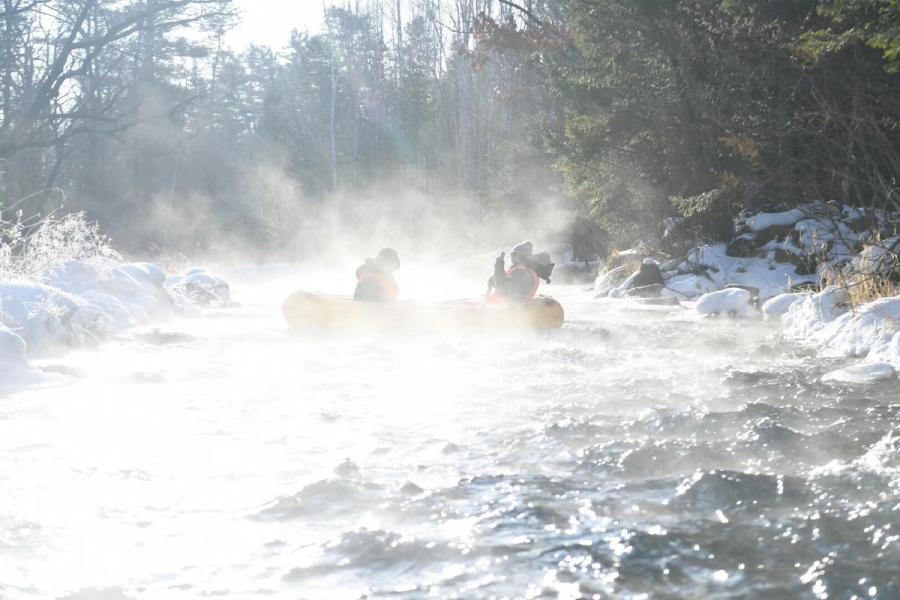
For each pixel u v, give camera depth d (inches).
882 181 530.0
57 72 1408.7
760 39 591.8
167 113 1605.6
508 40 1021.2
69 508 132.6
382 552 111.2
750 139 587.2
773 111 594.9
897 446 159.9
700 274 673.0
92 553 113.1
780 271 624.4
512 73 1429.6
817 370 277.0
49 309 346.0
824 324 384.2
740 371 263.1
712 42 627.5
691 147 685.3
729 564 105.7
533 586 100.2
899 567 101.7
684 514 125.3
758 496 131.5
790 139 645.3
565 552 110.7
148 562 109.9
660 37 660.7
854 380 252.7
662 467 153.3
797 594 96.4
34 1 1568.7
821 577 99.9
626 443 169.0
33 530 121.8
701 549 110.8
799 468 150.9
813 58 474.9
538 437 178.9
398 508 129.8
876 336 314.5
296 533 120.1
